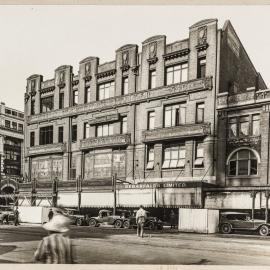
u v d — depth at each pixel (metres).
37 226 32.22
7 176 57.94
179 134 35.62
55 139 46.97
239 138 32.69
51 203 44.06
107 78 42.94
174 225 32.53
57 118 46.88
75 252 15.59
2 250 16.03
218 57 34.78
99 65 43.91
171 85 37.09
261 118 31.61
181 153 36.28
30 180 49.19
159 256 14.89
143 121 39.03
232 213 26.70
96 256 14.72
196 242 19.45
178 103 37.09
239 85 38.41
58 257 8.09
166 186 34.69
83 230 27.19
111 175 41.03
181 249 16.84
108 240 20.08
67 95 46.22
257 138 31.75
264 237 23.66
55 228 8.25
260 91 31.78
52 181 44.81
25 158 50.00
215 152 33.84
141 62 40.00
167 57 38.03
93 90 43.88
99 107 42.66
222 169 33.31
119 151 40.78
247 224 25.67
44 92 49.19
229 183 32.91
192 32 36.56
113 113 41.59
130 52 40.94
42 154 48.09
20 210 37.69
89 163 43.41
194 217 26.62
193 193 33.03
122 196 37.66
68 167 45.06
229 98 33.53
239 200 31.22
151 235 23.48
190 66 36.31
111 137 40.75
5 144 59.06
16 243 18.50
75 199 41.88
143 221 22.14
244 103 32.47
